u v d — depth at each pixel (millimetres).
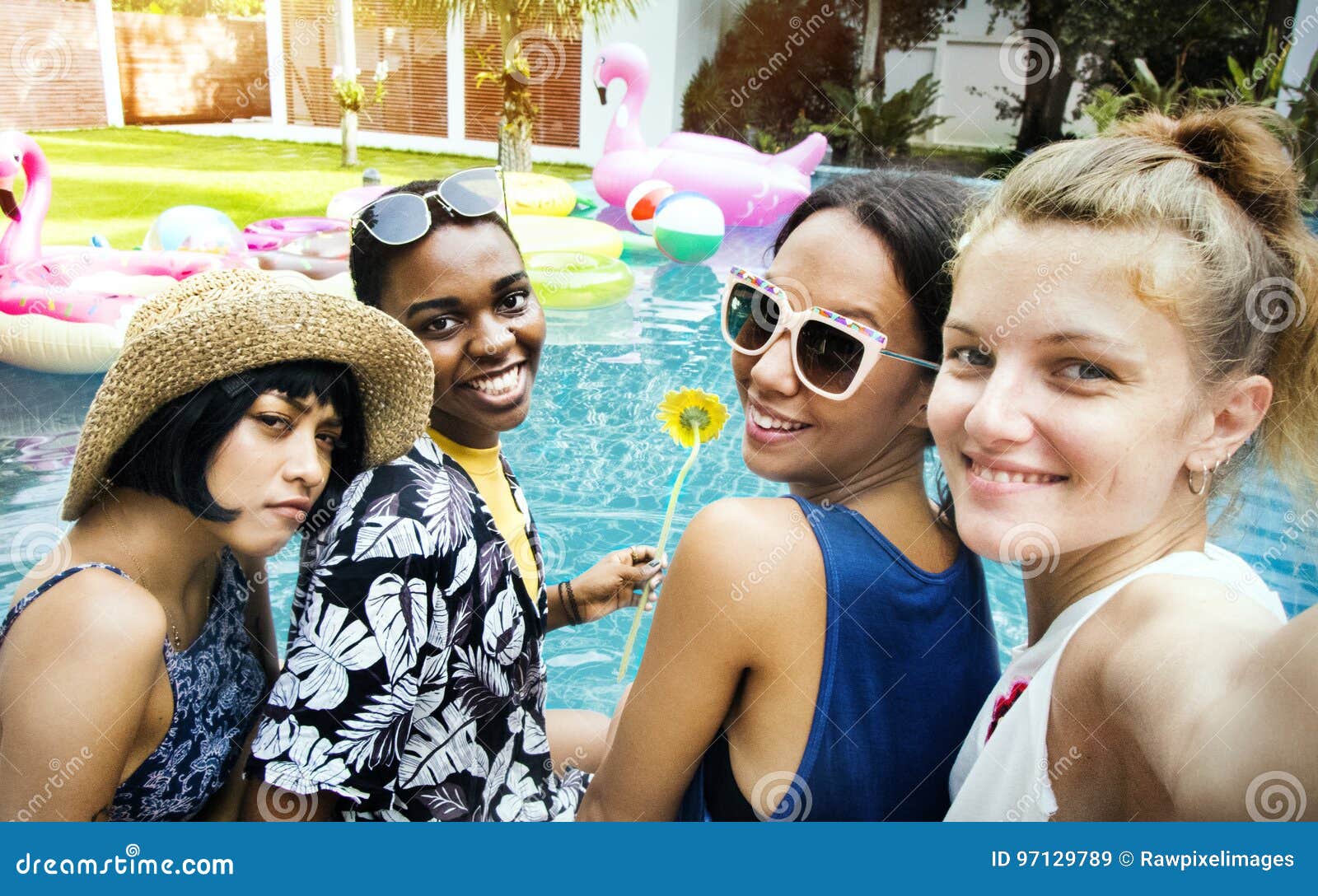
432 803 1505
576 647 2600
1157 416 1154
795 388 1437
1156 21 8047
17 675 1250
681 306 4707
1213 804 981
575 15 8203
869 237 1376
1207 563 1183
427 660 1416
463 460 1734
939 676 1420
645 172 6707
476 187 1589
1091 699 1155
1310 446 1237
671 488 3078
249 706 1597
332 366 1364
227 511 1331
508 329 1613
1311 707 939
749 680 1362
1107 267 1129
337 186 7070
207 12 8805
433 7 8344
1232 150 1159
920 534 1434
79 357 3617
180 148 8102
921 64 8984
